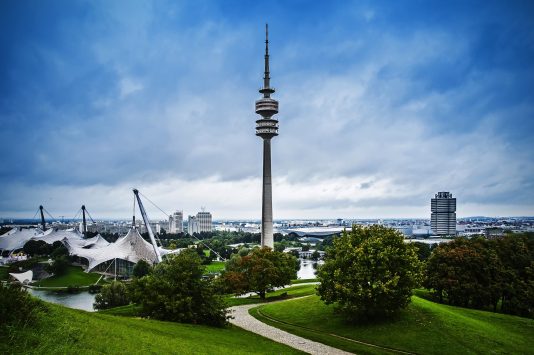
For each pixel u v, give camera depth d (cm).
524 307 7456
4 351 2572
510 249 8469
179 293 5941
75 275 19650
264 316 7619
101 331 3631
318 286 6975
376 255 6247
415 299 7100
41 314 3294
